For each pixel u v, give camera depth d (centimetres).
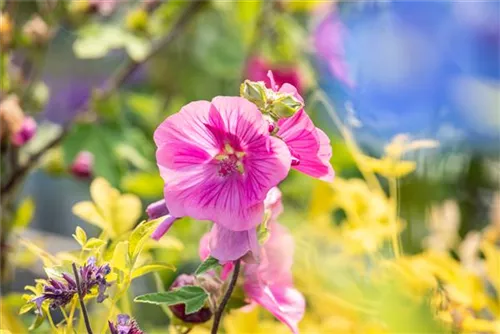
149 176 142
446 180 155
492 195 158
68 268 98
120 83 146
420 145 114
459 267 112
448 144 156
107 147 141
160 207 96
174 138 94
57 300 94
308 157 94
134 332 94
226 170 94
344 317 115
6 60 134
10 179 133
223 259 93
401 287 106
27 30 137
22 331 112
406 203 145
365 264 121
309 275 120
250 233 93
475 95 158
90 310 120
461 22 161
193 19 155
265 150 93
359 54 159
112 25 150
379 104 151
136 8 153
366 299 113
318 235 125
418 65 157
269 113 94
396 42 158
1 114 126
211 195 94
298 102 94
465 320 106
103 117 144
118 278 97
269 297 98
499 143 159
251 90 94
